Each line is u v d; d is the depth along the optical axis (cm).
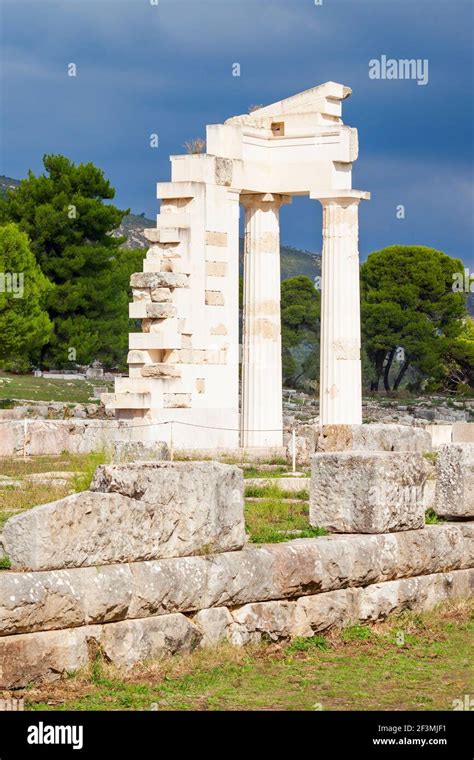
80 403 9756
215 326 5475
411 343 14725
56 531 1964
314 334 15225
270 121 5881
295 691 2083
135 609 2061
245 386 5978
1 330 10719
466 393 15050
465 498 2827
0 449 4888
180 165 5466
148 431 5150
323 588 2380
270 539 2467
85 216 12744
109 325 13012
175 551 2142
